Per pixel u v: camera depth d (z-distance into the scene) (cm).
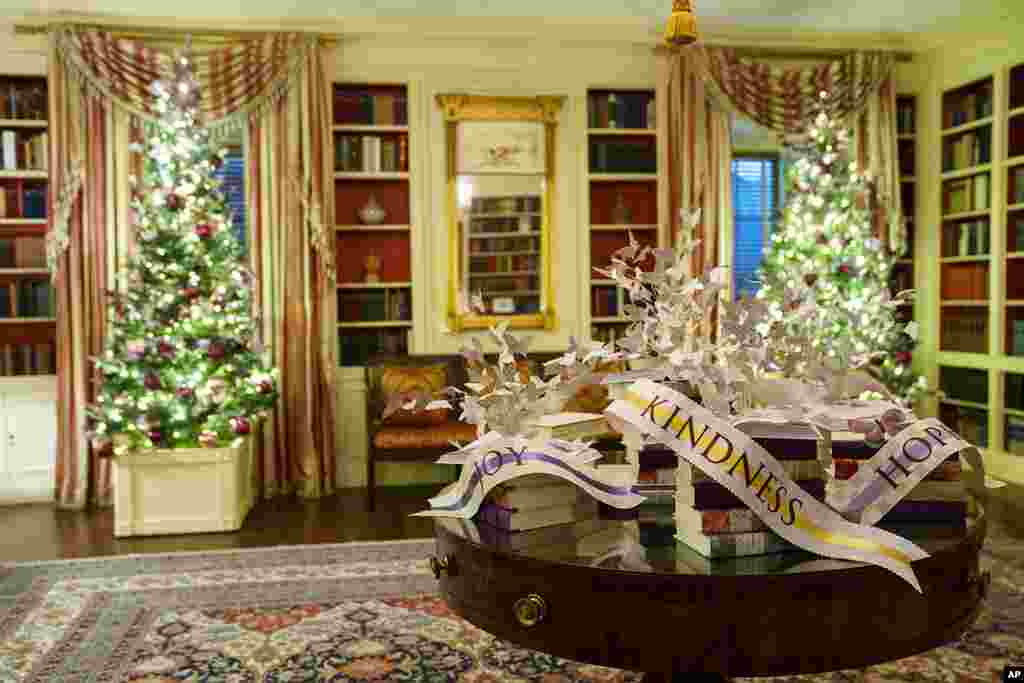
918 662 298
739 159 755
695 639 155
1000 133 586
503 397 198
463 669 301
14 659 311
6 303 583
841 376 192
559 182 623
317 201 584
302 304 587
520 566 169
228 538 480
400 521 514
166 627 341
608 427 245
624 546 178
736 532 170
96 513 545
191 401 494
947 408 650
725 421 181
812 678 287
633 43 617
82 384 563
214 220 534
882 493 187
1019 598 357
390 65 604
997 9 561
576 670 299
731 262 624
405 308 622
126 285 566
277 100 582
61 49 556
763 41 619
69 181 557
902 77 655
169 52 575
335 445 607
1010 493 548
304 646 321
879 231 632
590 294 628
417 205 613
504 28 590
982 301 609
